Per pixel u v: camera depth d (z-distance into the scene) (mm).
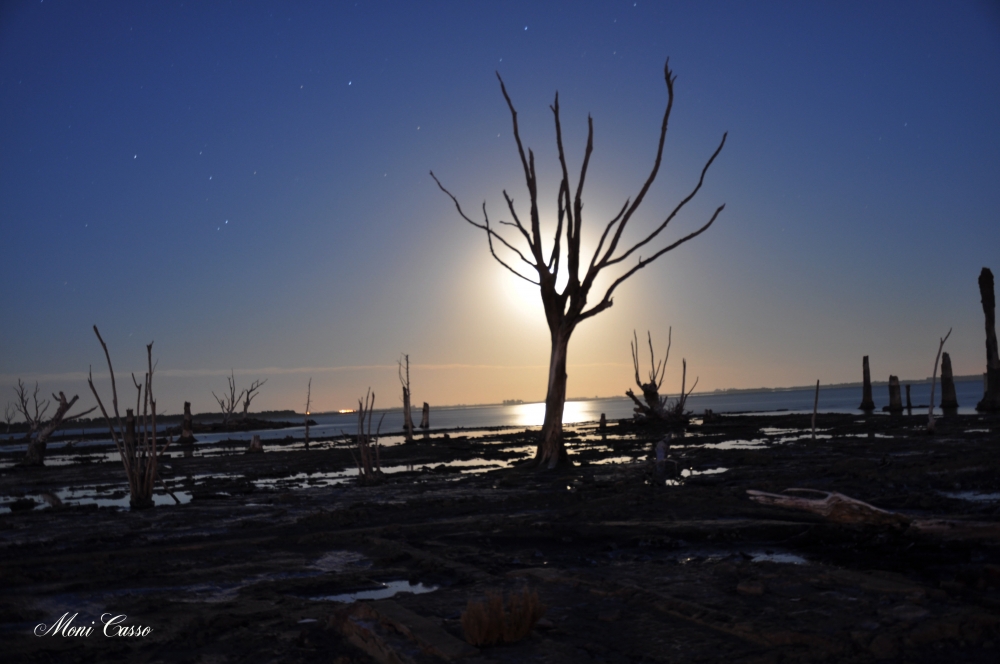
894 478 14125
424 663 4445
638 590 5941
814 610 5219
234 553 9812
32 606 7137
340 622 5711
